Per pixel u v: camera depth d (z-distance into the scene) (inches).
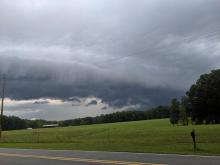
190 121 4589.1
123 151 1012.5
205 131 2032.5
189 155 829.8
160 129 2598.4
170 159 746.8
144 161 729.0
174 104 4702.3
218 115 4352.9
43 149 1230.9
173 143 1412.4
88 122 7677.2
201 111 4399.6
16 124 7775.6
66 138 2250.2
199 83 4399.6
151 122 4997.5
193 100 4394.7
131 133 2351.1
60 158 855.7
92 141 1790.1
